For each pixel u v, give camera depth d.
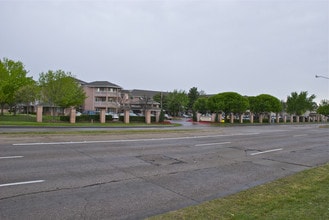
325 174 8.27
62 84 36.09
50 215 4.58
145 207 5.24
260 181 7.66
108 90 71.69
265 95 56.38
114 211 4.95
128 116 40.25
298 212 4.77
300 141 19.25
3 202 5.04
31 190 5.79
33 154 9.55
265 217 4.50
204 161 10.23
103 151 11.10
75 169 7.84
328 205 5.21
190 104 92.94
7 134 14.56
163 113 45.31
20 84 35.50
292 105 71.31
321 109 90.00
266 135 23.28
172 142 15.41
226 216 4.54
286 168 9.60
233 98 49.38
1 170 7.25
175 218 4.41
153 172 8.06
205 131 25.34
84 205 5.14
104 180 6.91
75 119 35.78
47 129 21.45
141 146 13.16
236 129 31.77
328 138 22.44
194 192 6.35
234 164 9.94
